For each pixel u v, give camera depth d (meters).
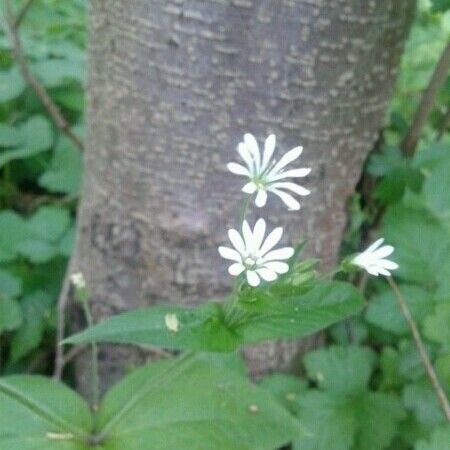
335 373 0.29
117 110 0.26
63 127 0.35
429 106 0.31
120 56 0.26
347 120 0.26
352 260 0.19
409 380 0.29
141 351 0.30
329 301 0.20
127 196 0.27
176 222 0.27
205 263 0.28
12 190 0.38
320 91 0.25
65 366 0.33
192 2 0.24
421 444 0.25
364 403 0.28
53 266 0.33
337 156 0.27
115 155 0.27
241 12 0.23
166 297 0.28
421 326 0.29
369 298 0.33
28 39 0.41
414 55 0.43
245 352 0.30
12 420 0.23
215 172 0.26
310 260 0.19
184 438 0.24
